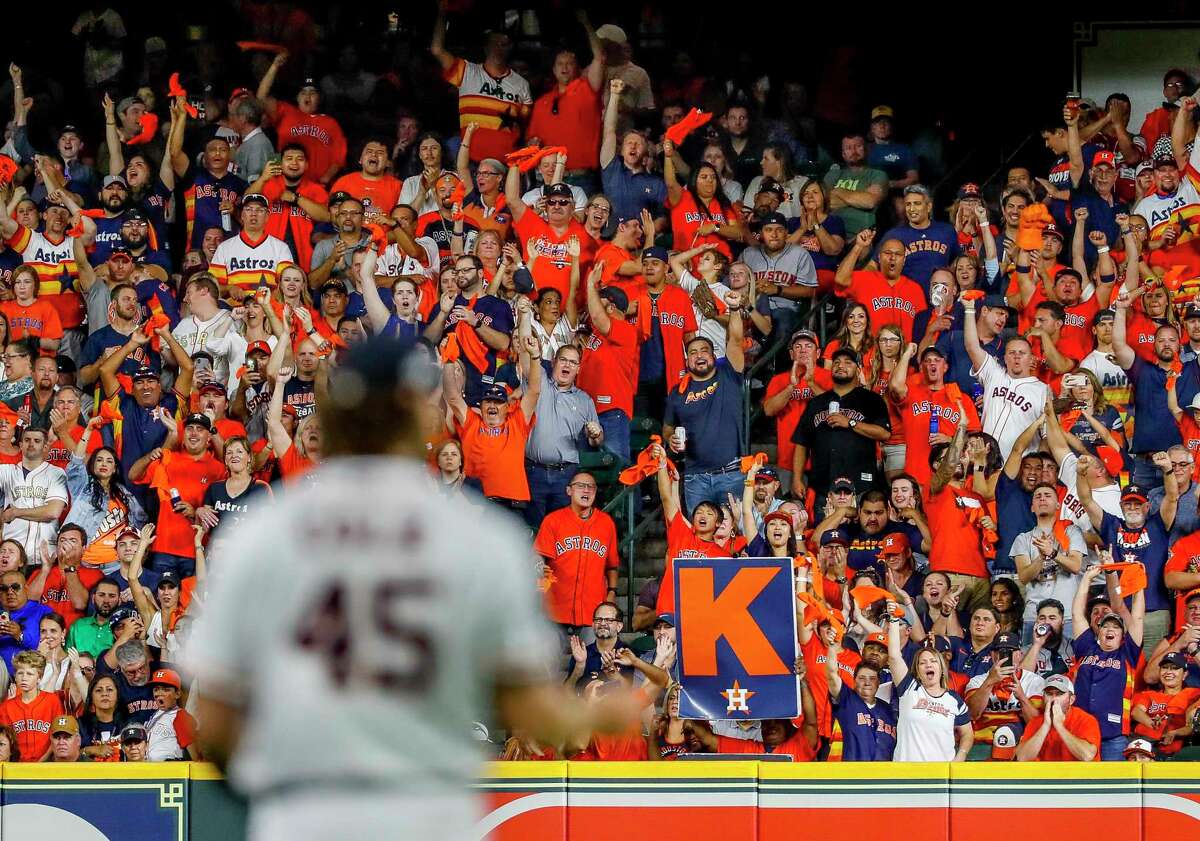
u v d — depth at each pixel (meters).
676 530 46.84
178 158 61.03
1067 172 61.66
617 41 66.00
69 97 68.19
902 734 39.94
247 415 51.28
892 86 70.62
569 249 53.94
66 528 47.69
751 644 39.84
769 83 68.56
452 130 65.88
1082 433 51.09
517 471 49.16
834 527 48.06
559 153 56.94
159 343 54.00
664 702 41.50
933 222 57.50
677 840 37.03
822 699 41.34
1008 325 55.88
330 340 52.66
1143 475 51.69
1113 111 64.00
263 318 53.34
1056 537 47.19
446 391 49.41
